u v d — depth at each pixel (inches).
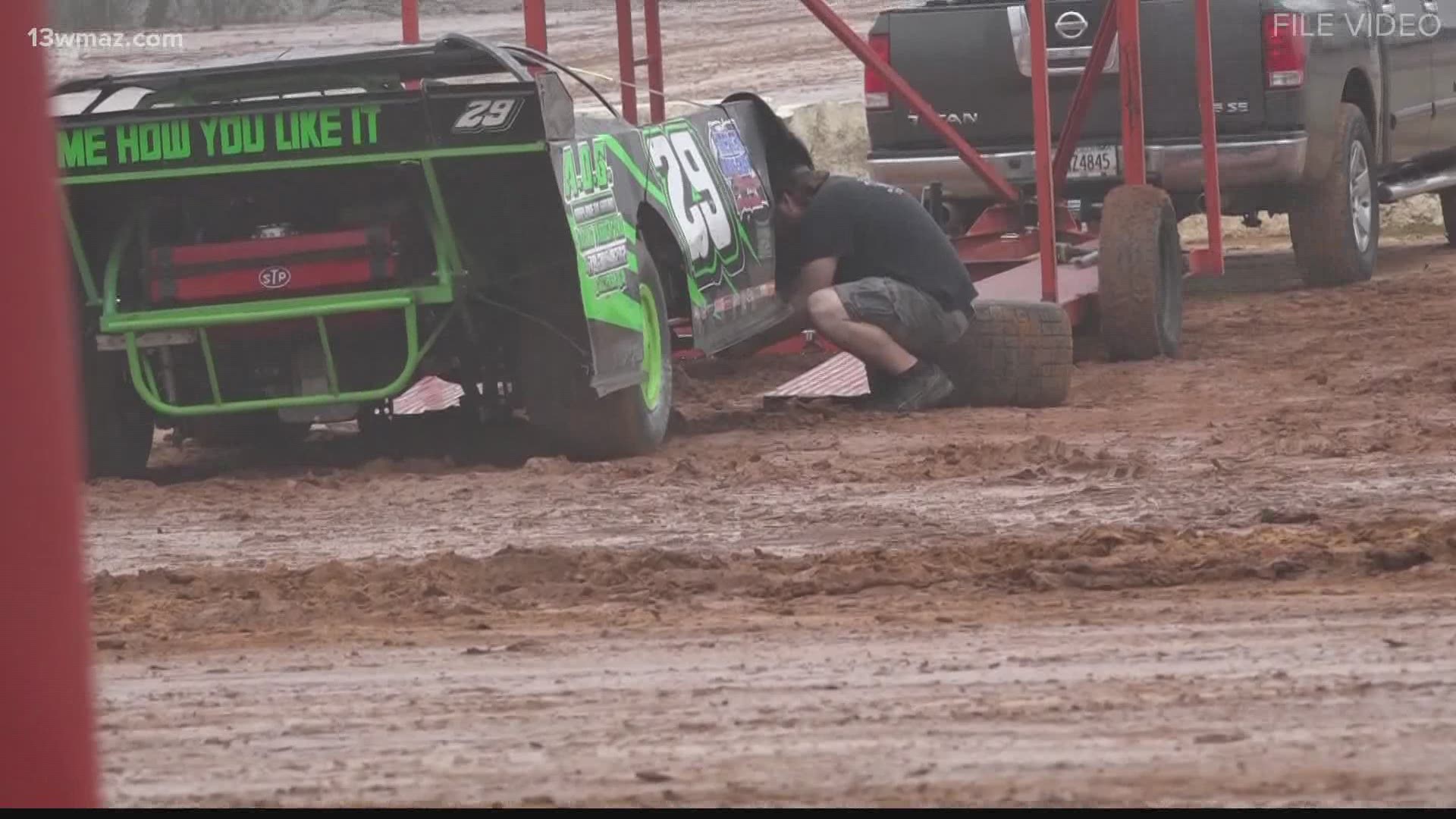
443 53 1023.0
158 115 990.4
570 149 1003.9
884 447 1051.3
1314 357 1400.1
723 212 1179.3
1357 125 1765.5
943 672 538.6
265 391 1064.8
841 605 660.7
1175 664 534.0
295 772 448.1
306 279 1024.2
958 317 1208.8
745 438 1120.8
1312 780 398.9
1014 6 1662.2
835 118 2632.9
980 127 1685.5
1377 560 680.4
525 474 995.9
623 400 1037.2
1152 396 1261.1
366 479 1018.1
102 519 914.7
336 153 984.3
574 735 477.4
